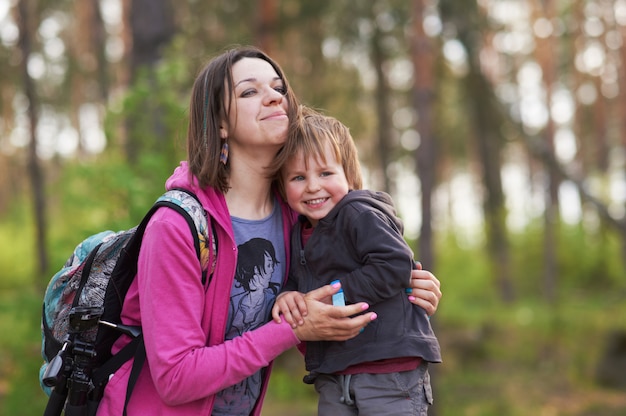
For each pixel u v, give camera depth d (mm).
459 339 19766
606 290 28766
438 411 12758
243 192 2996
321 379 3041
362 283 2822
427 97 13148
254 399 3021
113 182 7766
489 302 28578
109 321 2814
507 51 31078
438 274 31844
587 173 34438
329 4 18938
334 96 22672
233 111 2873
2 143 29406
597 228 30391
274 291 3027
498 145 26766
